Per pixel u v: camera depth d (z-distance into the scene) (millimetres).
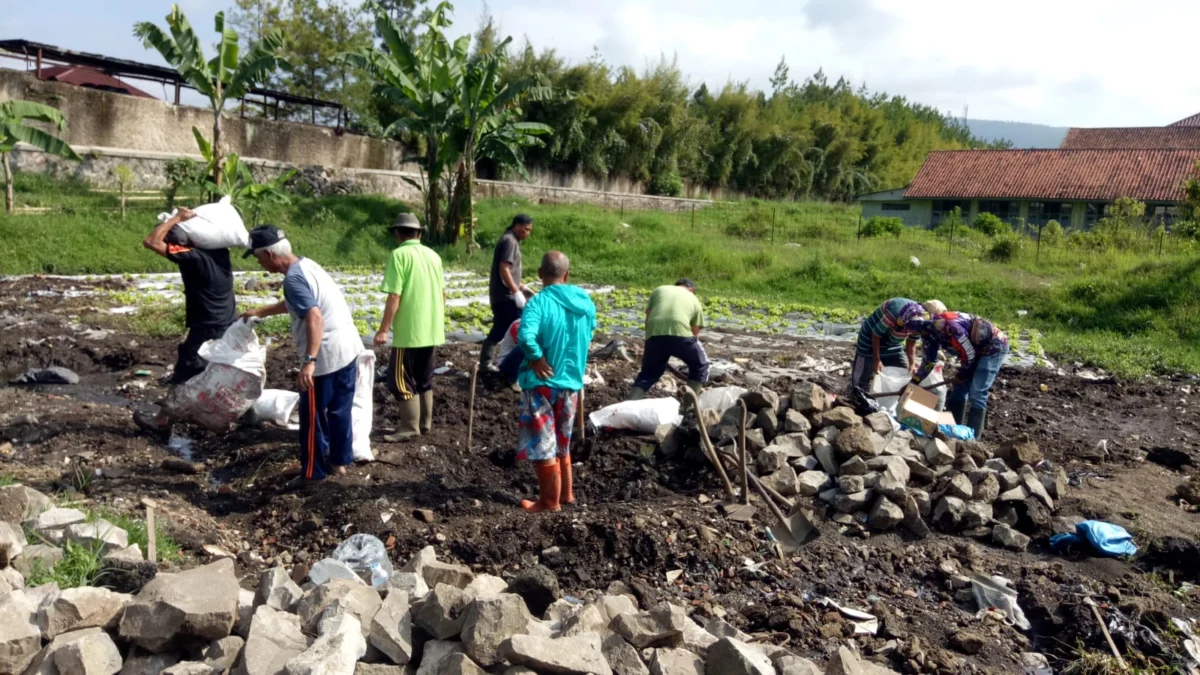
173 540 5035
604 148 40562
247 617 3740
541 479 5754
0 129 18078
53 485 5738
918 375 7762
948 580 5160
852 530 5699
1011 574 5219
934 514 5844
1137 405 10141
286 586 3980
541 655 3363
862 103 66812
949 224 31766
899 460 5969
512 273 8555
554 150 37344
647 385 7871
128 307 13250
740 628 4605
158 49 20203
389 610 3668
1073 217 36844
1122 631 4594
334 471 6234
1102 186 36344
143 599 3557
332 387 6023
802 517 5566
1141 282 17188
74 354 9625
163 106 25672
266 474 6340
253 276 17734
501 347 8562
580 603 4445
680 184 44844
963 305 18062
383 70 22766
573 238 25281
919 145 70625
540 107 37156
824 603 4844
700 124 47250
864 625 4637
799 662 3740
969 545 5496
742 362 11047
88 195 22250
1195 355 13461
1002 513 5898
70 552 4277
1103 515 6035
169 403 6582
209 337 7094
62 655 3289
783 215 37500
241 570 4984
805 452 6242
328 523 5566
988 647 4512
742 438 5719
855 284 19984
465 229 24234
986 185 38719
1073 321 16531
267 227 5898
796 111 58375
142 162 24312
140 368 9484
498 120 24078
